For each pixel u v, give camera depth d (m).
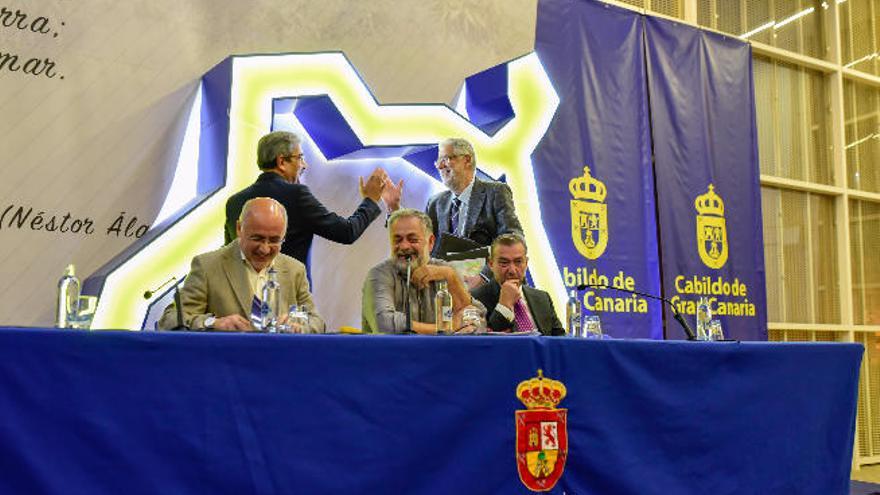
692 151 5.88
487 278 4.02
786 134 6.99
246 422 1.76
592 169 5.38
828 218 7.20
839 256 7.16
